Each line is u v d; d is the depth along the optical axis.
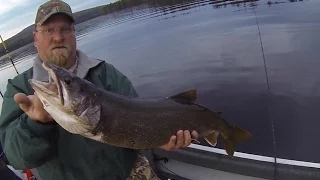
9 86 0.97
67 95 0.80
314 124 1.85
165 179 1.43
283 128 1.88
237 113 2.20
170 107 1.04
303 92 2.29
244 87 2.57
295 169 1.21
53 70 0.79
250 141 1.79
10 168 1.34
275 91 2.38
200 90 2.73
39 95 0.77
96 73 1.08
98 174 1.00
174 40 4.91
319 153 1.59
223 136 1.22
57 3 0.98
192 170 1.46
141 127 0.96
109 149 1.02
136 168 1.12
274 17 4.70
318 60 2.77
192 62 3.57
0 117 0.92
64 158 0.97
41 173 1.00
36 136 0.82
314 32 3.53
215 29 4.95
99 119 0.87
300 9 4.81
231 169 1.33
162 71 3.53
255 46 3.56
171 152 1.47
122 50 5.07
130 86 1.14
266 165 1.26
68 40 0.99
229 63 3.21
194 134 1.07
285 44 3.36
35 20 0.98
